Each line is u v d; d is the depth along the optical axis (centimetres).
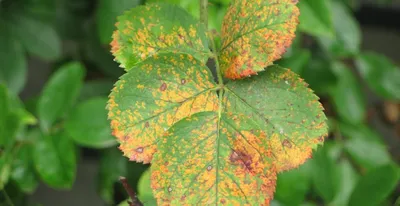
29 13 70
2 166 54
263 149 31
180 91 32
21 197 69
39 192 100
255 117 32
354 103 69
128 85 31
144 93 31
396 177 53
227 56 32
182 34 33
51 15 71
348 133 70
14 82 68
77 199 101
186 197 30
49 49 70
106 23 52
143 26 33
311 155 31
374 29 105
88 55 74
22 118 55
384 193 53
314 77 70
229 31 33
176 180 31
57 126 57
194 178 31
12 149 57
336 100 69
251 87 32
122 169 68
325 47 68
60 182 55
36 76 97
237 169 31
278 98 32
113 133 31
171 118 31
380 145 67
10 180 62
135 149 31
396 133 93
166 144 31
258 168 31
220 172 31
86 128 56
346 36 68
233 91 32
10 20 69
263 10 32
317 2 52
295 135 31
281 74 32
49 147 56
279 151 31
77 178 101
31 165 58
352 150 67
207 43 34
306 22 53
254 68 32
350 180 63
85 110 56
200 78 32
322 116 31
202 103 32
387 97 69
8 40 68
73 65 58
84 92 70
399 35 105
